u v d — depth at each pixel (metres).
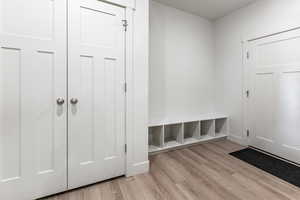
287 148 2.30
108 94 1.76
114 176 1.83
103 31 1.70
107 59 1.73
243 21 2.86
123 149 1.87
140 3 1.90
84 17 1.60
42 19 1.42
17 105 1.36
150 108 2.79
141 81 1.95
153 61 2.79
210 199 1.51
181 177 1.89
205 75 3.40
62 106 1.53
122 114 1.85
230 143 3.03
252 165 2.18
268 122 2.53
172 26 2.96
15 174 1.37
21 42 1.35
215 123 3.38
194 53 3.24
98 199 1.50
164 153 2.59
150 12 2.71
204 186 1.71
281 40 2.33
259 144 2.66
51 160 1.50
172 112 3.03
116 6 1.76
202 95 3.38
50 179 1.51
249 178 1.86
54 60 1.48
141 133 1.97
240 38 2.91
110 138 1.79
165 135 3.01
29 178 1.42
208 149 2.75
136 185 1.73
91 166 1.69
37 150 1.45
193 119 2.91
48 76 1.47
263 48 2.57
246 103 2.85
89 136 1.67
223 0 2.66
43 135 1.46
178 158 2.40
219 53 3.36
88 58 1.63
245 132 2.88
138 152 1.96
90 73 1.65
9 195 1.36
